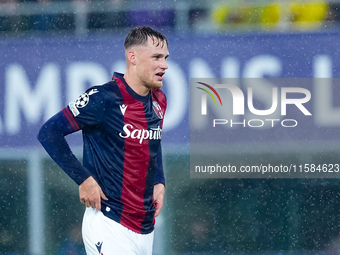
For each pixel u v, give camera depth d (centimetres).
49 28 2433
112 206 1241
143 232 1288
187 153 2355
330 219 2336
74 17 2472
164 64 1245
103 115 1211
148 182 1267
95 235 1247
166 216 2352
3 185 2377
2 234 2370
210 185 2358
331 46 2339
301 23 2373
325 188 2347
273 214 2355
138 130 1234
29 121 2369
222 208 2356
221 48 2355
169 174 2358
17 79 2377
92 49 2388
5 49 2386
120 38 2411
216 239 2348
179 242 2347
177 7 2486
